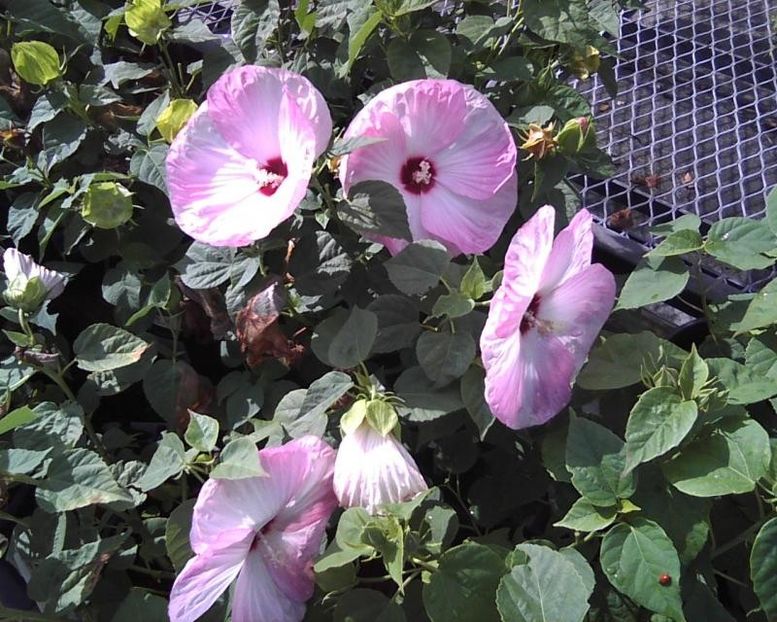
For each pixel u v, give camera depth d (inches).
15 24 47.0
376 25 37.1
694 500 29.7
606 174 37.7
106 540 31.2
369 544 27.2
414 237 34.6
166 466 31.0
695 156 56.1
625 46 64.2
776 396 32.7
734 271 44.4
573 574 26.3
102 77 45.0
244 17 39.1
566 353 31.7
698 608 29.9
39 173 41.3
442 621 27.6
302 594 30.6
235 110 31.8
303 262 33.8
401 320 32.6
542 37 39.8
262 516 28.9
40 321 36.5
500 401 29.6
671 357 33.2
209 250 35.0
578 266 31.1
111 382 37.2
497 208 34.6
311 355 37.2
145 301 39.4
